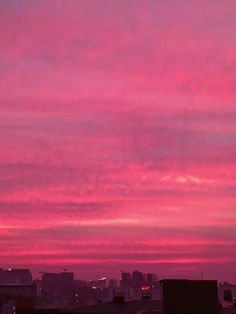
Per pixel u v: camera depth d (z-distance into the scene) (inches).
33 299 7578.7
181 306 2871.6
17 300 7386.8
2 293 7386.8
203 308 2906.0
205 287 2928.2
